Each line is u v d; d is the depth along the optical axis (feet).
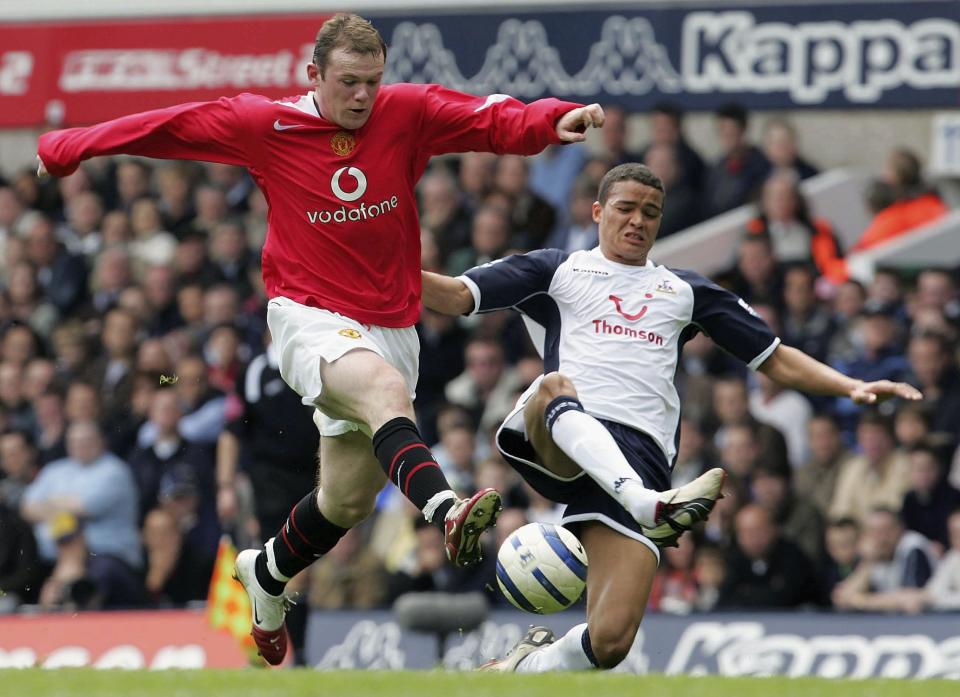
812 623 112.88
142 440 141.69
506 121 69.21
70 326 157.28
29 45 162.30
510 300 77.36
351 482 71.92
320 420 71.41
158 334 156.25
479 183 156.87
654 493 67.97
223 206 166.20
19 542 138.72
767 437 126.00
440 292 75.51
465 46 151.94
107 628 122.72
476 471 130.62
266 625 77.61
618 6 149.38
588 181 148.36
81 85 161.17
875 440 124.36
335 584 130.62
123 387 146.82
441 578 125.70
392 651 118.93
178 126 68.54
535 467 76.38
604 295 77.05
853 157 164.86
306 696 50.75
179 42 158.71
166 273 157.69
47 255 167.12
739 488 124.26
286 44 156.15
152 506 139.44
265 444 105.91
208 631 118.52
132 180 171.32
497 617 118.11
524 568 71.46
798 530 123.03
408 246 70.28
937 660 108.88
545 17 150.41
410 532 130.41
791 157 150.41
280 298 69.15
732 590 118.93
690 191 148.36
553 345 77.61
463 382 143.54
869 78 144.25
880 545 118.73
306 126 68.28
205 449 139.95
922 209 148.05
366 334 68.90
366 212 68.54
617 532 73.82
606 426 75.25
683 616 115.24
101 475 138.31
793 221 143.84
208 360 150.71
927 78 142.82
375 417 65.26
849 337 135.33
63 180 173.47
